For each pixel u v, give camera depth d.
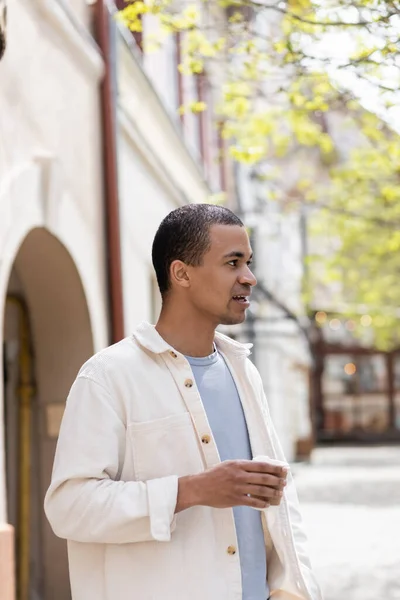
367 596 7.98
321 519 13.46
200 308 2.73
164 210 11.94
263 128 10.39
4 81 5.90
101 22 8.34
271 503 2.46
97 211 8.05
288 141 11.52
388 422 38.22
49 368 7.61
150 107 11.03
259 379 2.90
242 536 2.67
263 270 21.72
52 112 6.93
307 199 14.93
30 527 7.55
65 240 7.02
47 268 7.30
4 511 5.39
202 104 7.65
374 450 33.00
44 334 7.59
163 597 2.52
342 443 38.03
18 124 6.16
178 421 2.62
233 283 2.71
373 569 9.29
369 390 38.31
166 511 2.44
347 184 14.45
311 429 28.83
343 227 17.31
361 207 16.05
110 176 8.29
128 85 9.72
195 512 2.58
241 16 6.50
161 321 2.80
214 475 2.45
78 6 7.96
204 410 2.65
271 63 6.80
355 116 9.66
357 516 13.67
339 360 38.34
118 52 9.11
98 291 7.94
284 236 25.94
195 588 2.53
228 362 2.84
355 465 24.80
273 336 22.12
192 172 15.02
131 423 2.59
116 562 2.55
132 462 2.59
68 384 7.57
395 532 11.89
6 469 7.54
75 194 7.38
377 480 19.83
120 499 2.46
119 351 2.68
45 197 6.54
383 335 28.97
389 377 38.31
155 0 6.51
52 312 7.54
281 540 2.73
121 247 8.41
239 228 2.74
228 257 2.70
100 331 7.92
